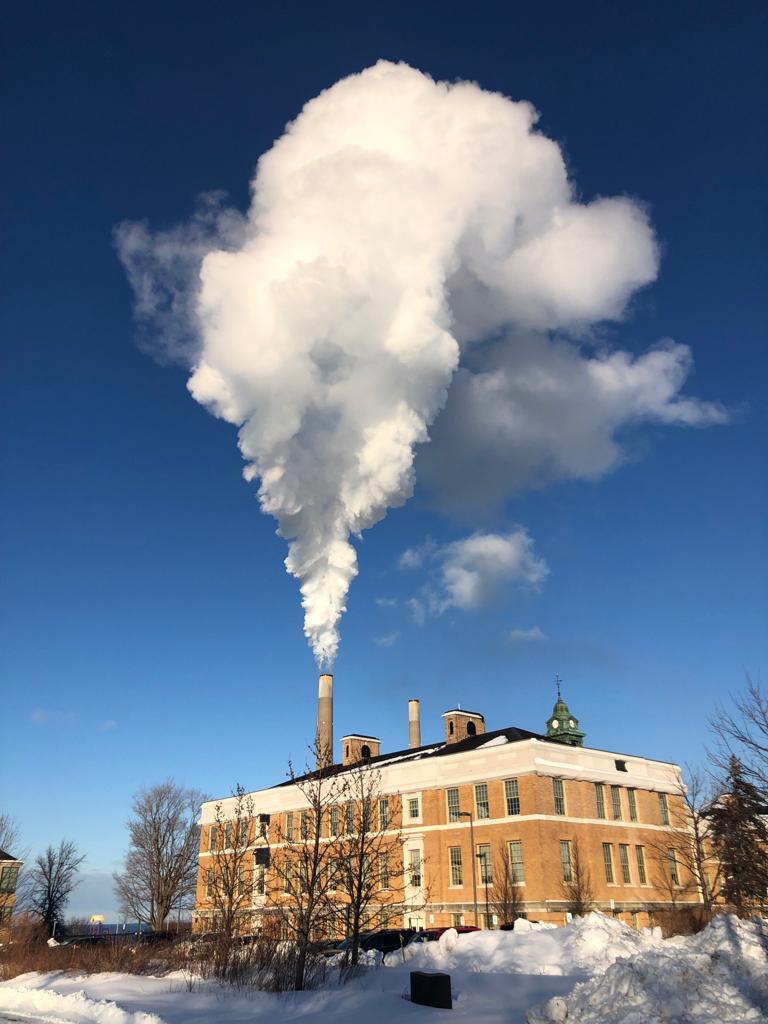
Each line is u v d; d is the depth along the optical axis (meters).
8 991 25.72
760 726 31.45
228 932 30.97
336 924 40.44
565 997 15.66
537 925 35.06
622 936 28.67
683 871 67.12
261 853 42.19
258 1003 21.66
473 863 61.25
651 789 69.00
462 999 19.17
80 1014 21.55
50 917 76.88
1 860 77.31
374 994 20.19
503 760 62.50
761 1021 12.76
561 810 61.59
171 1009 21.69
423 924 61.75
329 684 85.12
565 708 87.44
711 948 16.06
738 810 32.66
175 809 87.25
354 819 37.28
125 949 36.19
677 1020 13.26
